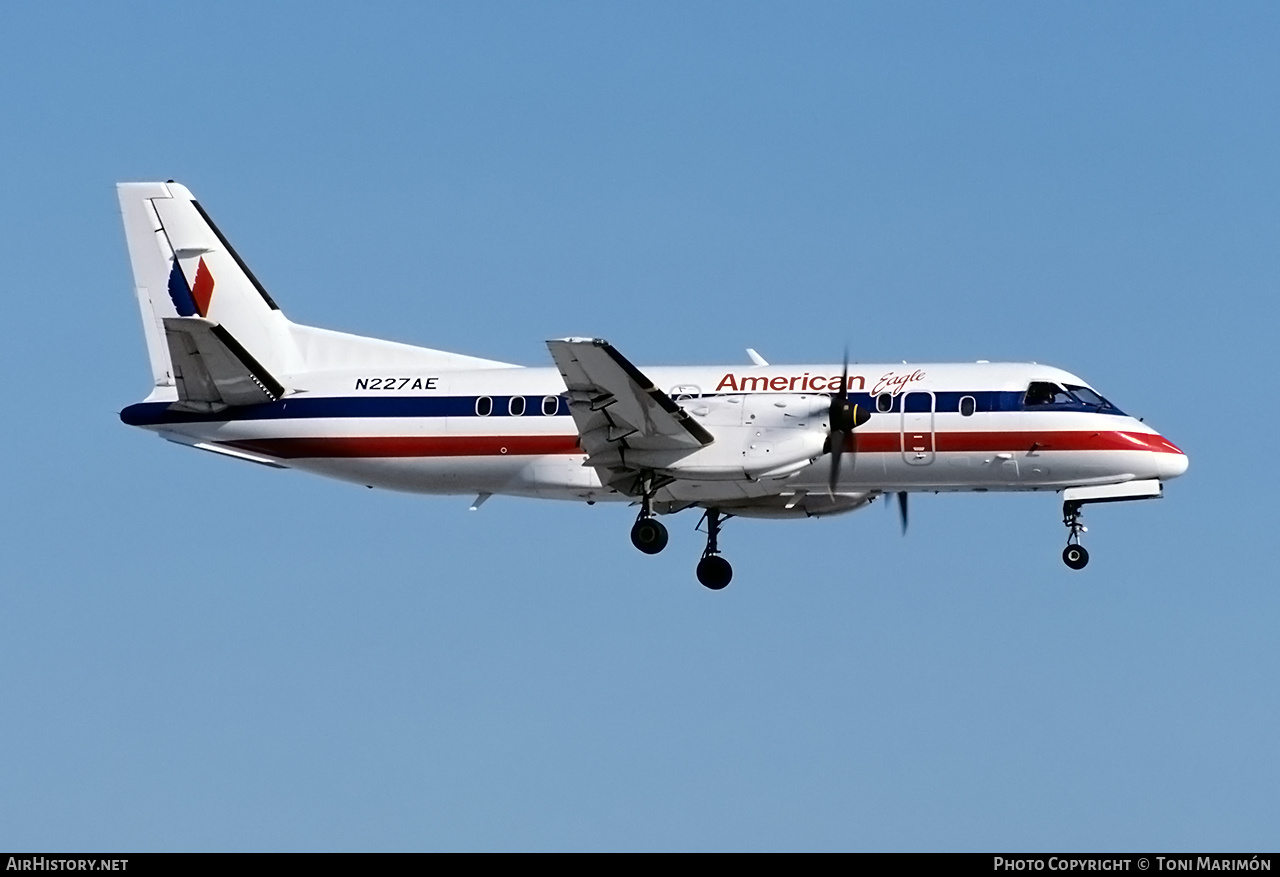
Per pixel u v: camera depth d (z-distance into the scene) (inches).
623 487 3818.9
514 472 3949.3
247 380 4020.7
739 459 3688.5
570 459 3907.5
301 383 4097.0
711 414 3722.9
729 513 4025.6
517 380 3973.9
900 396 3774.6
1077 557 3804.1
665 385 3887.8
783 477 3703.3
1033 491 3818.9
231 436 4079.7
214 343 3932.1
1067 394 3745.1
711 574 4033.0
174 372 4008.4
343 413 4020.7
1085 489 3750.0
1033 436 3710.6
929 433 3742.6
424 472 4001.0
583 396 3567.9
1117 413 3740.2
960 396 3752.5
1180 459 3708.2
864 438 3764.8
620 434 3681.1
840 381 3814.0
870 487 3843.5
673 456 3725.4
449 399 3981.3
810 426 3678.6
